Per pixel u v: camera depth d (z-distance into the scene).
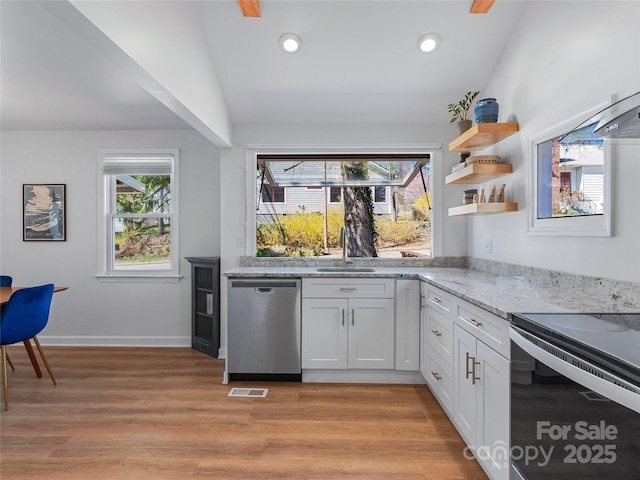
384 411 2.43
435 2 2.33
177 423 2.26
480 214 2.84
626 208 1.58
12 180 3.85
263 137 3.41
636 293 1.52
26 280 3.86
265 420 2.30
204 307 3.68
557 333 1.16
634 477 0.87
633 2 1.54
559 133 2.01
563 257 2.00
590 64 1.79
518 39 2.45
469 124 2.81
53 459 1.89
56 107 3.28
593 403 1.00
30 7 2.02
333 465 1.85
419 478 1.76
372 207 3.85
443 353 2.31
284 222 3.84
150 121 3.60
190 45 2.32
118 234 3.93
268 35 2.56
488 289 2.04
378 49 2.65
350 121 3.38
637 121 1.12
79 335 3.87
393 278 2.87
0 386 2.80
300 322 2.91
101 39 1.48
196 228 3.83
